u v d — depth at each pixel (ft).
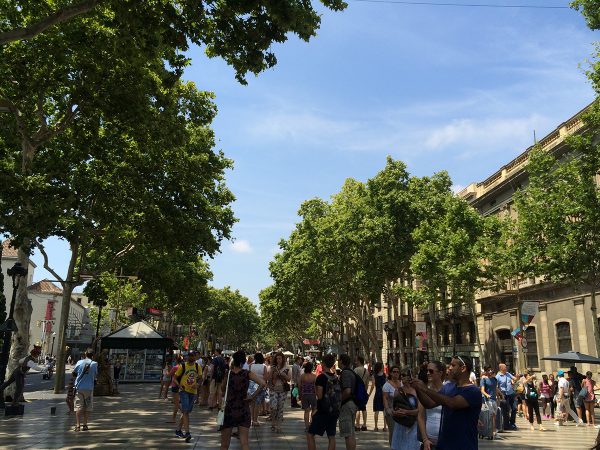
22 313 67.56
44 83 52.60
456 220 97.09
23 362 52.08
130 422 46.70
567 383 56.75
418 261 95.96
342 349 183.73
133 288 153.17
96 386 77.25
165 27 35.68
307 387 40.01
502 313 114.32
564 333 92.89
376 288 119.96
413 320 171.94
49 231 61.77
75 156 64.59
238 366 27.66
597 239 64.80
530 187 73.92
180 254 113.50
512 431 49.67
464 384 15.98
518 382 61.52
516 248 73.20
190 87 65.87
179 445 34.76
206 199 79.66
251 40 35.32
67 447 33.40
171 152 68.59
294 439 39.32
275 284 164.04
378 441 38.70
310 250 131.34
